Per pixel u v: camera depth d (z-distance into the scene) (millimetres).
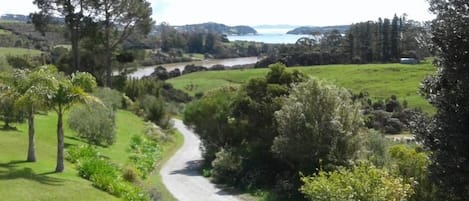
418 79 101625
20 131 36062
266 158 35781
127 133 52594
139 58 85250
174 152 52781
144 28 76438
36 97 24297
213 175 37844
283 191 30484
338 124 29406
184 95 104750
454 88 14922
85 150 32750
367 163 22125
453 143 14594
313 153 29719
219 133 43938
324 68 123312
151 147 47781
